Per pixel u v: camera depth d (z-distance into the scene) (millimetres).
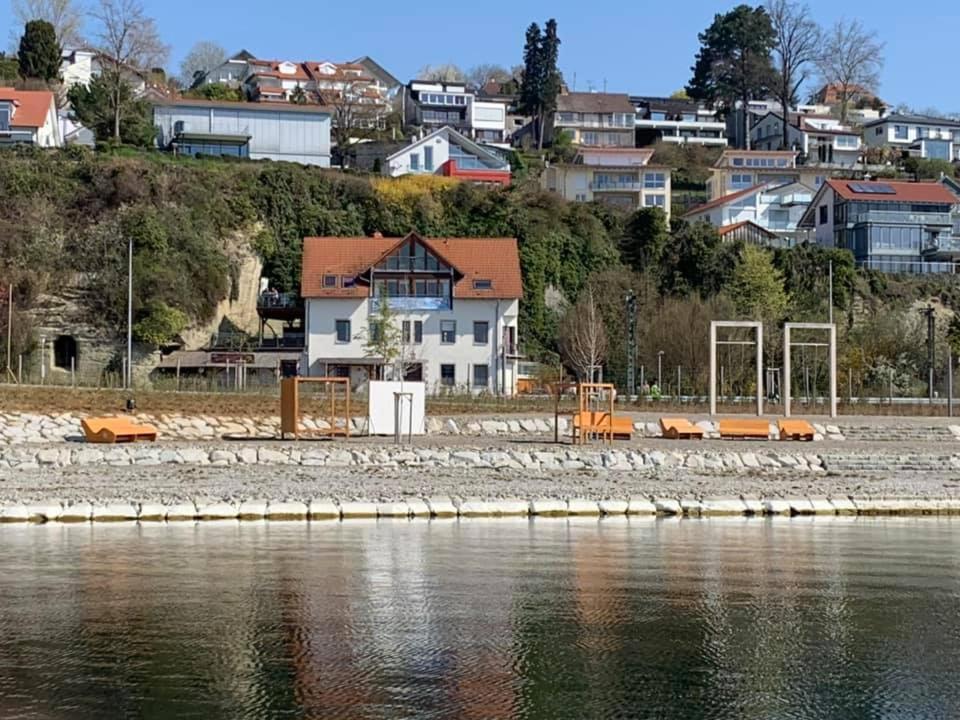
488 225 97000
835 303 97000
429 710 15195
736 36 166250
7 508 30812
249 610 20547
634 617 20312
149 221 83062
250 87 153625
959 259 109688
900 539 29578
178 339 79312
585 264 97000
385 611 20578
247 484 36031
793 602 21641
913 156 155125
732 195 121562
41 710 15078
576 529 30656
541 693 15953
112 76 112312
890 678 16797
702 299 91500
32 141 99875
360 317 77375
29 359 71812
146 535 28734
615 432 50250
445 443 45906
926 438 53688
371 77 160375
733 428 52219
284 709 15172
